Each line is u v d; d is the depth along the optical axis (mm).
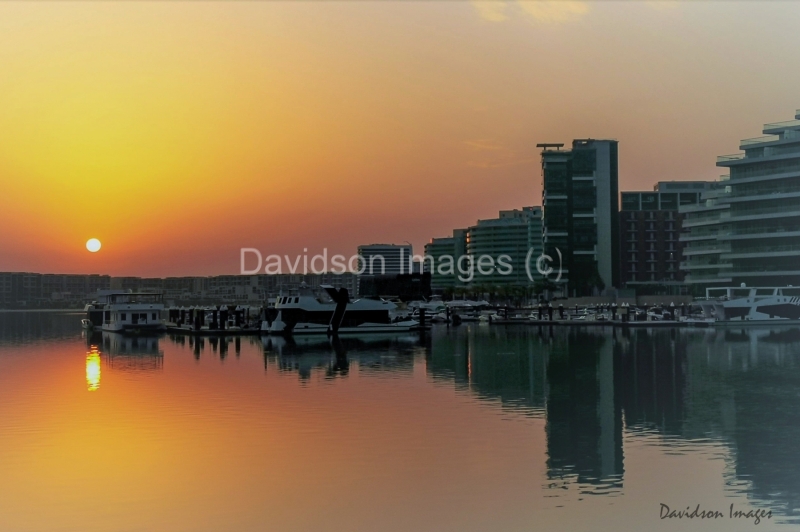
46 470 41062
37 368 86688
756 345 109500
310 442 46656
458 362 90750
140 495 37125
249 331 146875
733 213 176875
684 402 60656
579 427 50906
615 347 109250
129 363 92062
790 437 48125
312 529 33156
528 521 33875
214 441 47000
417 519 34125
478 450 44812
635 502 36219
